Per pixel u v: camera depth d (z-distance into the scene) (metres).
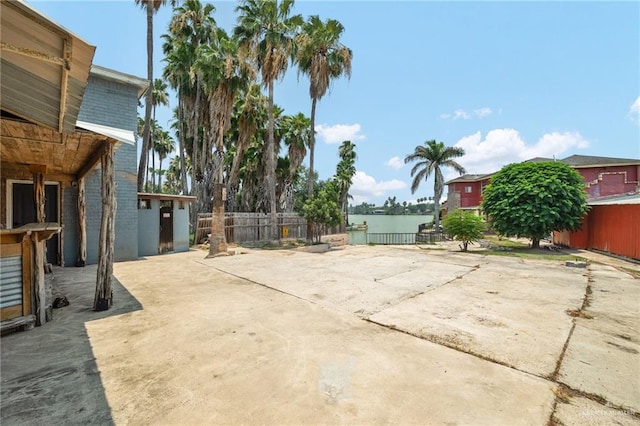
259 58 14.41
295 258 9.58
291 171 21.19
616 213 10.09
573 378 2.43
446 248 13.34
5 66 2.54
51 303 4.12
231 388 2.28
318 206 13.27
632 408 2.05
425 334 3.35
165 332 3.39
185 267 7.68
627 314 4.07
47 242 7.32
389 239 26.25
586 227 11.93
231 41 13.88
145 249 9.95
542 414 1.97
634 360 2.75
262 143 20.34
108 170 4.28
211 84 13.26
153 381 2.38
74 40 2.09
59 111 3.24
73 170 6.80
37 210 6.11
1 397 2.15
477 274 6.96
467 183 27.39
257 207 22.11
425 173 23.98
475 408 2.03
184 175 19.25
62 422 1.89
